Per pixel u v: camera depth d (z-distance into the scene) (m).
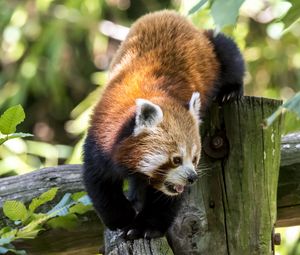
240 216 7.70
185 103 8.08
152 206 7.98
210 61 9.06
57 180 8.62
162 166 7.70
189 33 8.98
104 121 8.09
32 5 18.39
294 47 17.25
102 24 19.00
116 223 8.23
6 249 7.25
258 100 7.78
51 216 7.35
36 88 18.61
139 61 8.48
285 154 8.41
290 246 13.12
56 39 17.91
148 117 7.74
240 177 7.74
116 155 7.86
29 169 15.79
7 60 19.41
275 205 7.85
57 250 8.61
